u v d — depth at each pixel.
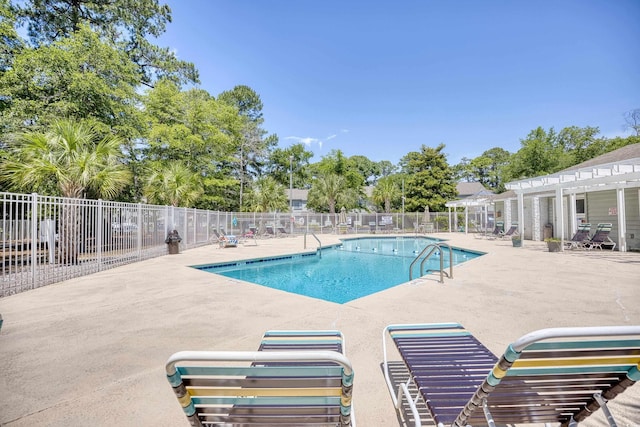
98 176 9.05
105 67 13.10
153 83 21.77
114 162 10.24
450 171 35.03
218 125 24.19
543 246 14.24
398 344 2.48
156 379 2.65
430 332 2.96
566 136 33.34
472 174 54.03
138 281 6.91
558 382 1.48
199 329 3.88
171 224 12.73
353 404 2.28
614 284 6.34
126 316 4.41
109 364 2.93
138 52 19.86
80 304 5.04
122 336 3.65
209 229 17.34
